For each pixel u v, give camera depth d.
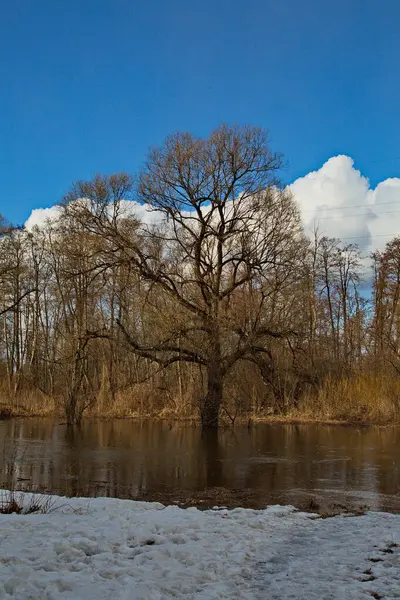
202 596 5.26
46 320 48.12
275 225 28.92
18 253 45.53
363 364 36.78
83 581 5.54
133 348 29.25
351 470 16.27
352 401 32.28
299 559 6.67
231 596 5.30
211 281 28.92
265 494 12.96
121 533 7.64
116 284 35.56
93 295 38.78
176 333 28.25
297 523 8.99
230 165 28.31
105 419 34.22
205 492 13.29
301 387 34.78
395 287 44.56
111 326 37.34
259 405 34.09
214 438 24.73
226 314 27.92
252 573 6.13
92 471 16.30
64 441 23.58
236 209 28.92
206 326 28.16
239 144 28.11
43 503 10.37
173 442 23.31
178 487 13.95
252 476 15.41
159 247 29.47
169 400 35.84
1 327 49.91
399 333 37.19
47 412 36.34
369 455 19.23
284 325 30.59
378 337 37.56
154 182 28.59
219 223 29.16
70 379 31.81
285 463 17.64
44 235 46.81
